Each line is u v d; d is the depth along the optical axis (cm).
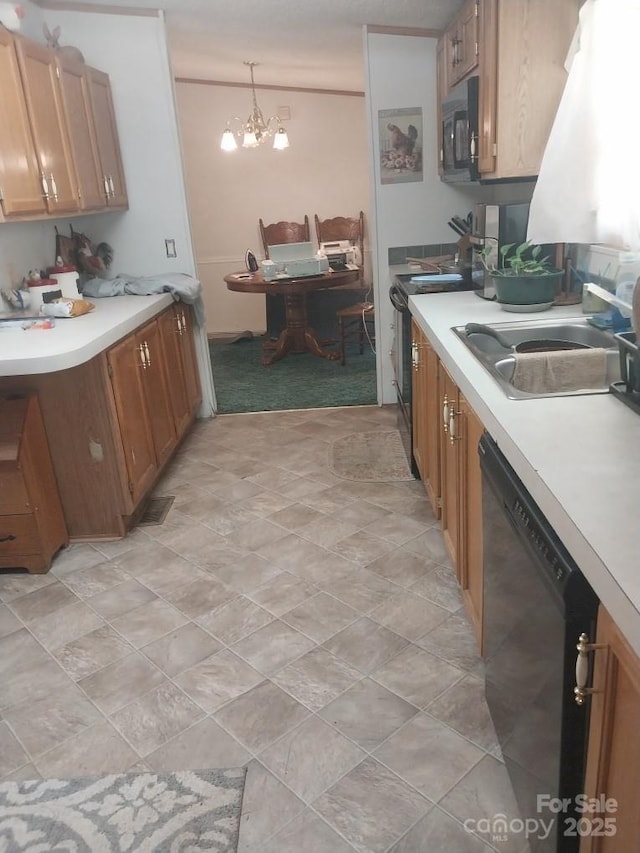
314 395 472
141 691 198
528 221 250
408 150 400
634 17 186
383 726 180
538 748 120
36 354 227
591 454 123
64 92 315
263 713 187
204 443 396
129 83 380
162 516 307
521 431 135
